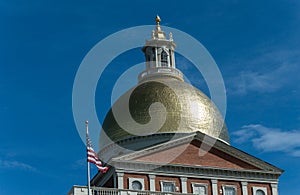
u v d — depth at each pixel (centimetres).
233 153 9481
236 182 9412
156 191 8644
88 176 7400
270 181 9512
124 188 8981
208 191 9269
